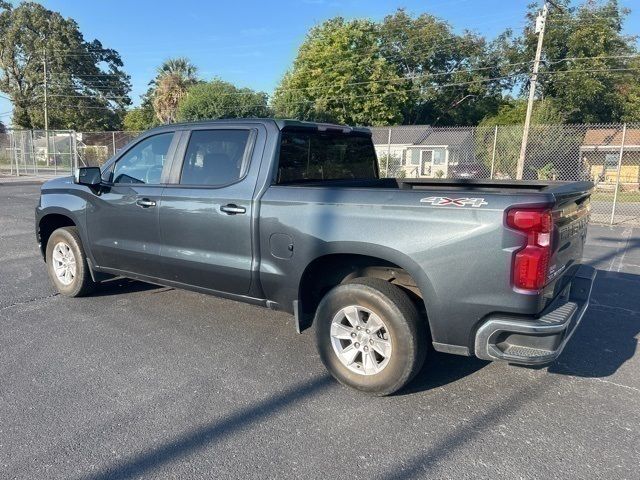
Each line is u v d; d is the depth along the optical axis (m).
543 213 2.89
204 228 4.17
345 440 2.97
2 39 54.06
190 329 4.71
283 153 4.01
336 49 39.09
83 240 5.23
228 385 3.63
